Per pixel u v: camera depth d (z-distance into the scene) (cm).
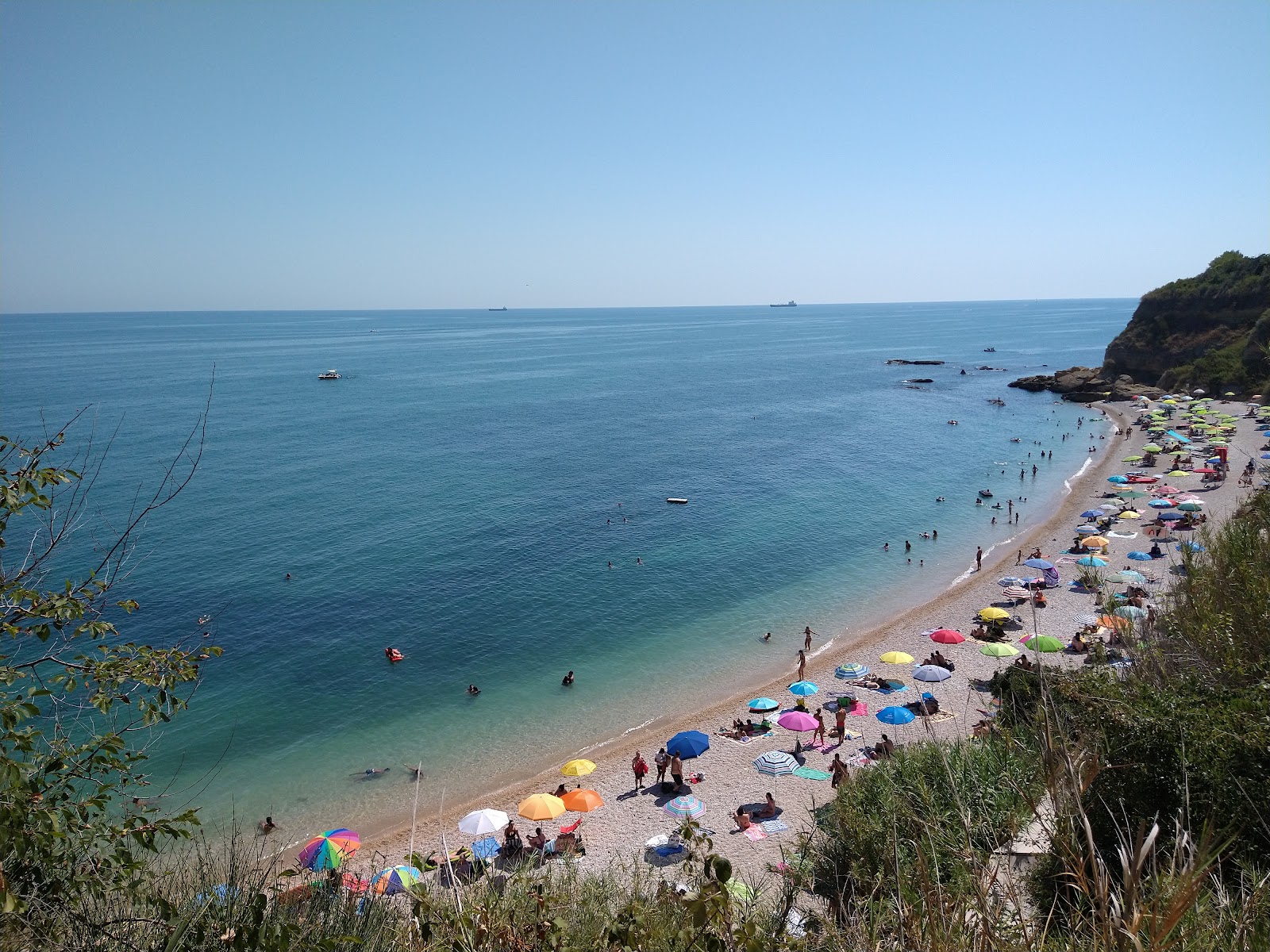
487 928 645
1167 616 1226
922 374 16300
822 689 3422
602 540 5462
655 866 2191
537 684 3531
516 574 4800
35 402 11238
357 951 597
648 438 9362
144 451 8075
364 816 2612
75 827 563
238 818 2583
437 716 3259
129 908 581
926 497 6612
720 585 4688
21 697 608
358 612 4219
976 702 3122
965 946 484
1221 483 6041
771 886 1453
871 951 520
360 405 11981
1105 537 4791
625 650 3869
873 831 931
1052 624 3856
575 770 2552
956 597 4403
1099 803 780
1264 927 457
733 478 7312
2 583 628
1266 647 1011
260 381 15212
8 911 441
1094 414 10369
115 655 690
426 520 5878
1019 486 6925
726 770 2800
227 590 4422
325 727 3148
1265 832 688
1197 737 774
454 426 10162
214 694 3359
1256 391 9062
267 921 544
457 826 2534
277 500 6369
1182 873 456
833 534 5650
